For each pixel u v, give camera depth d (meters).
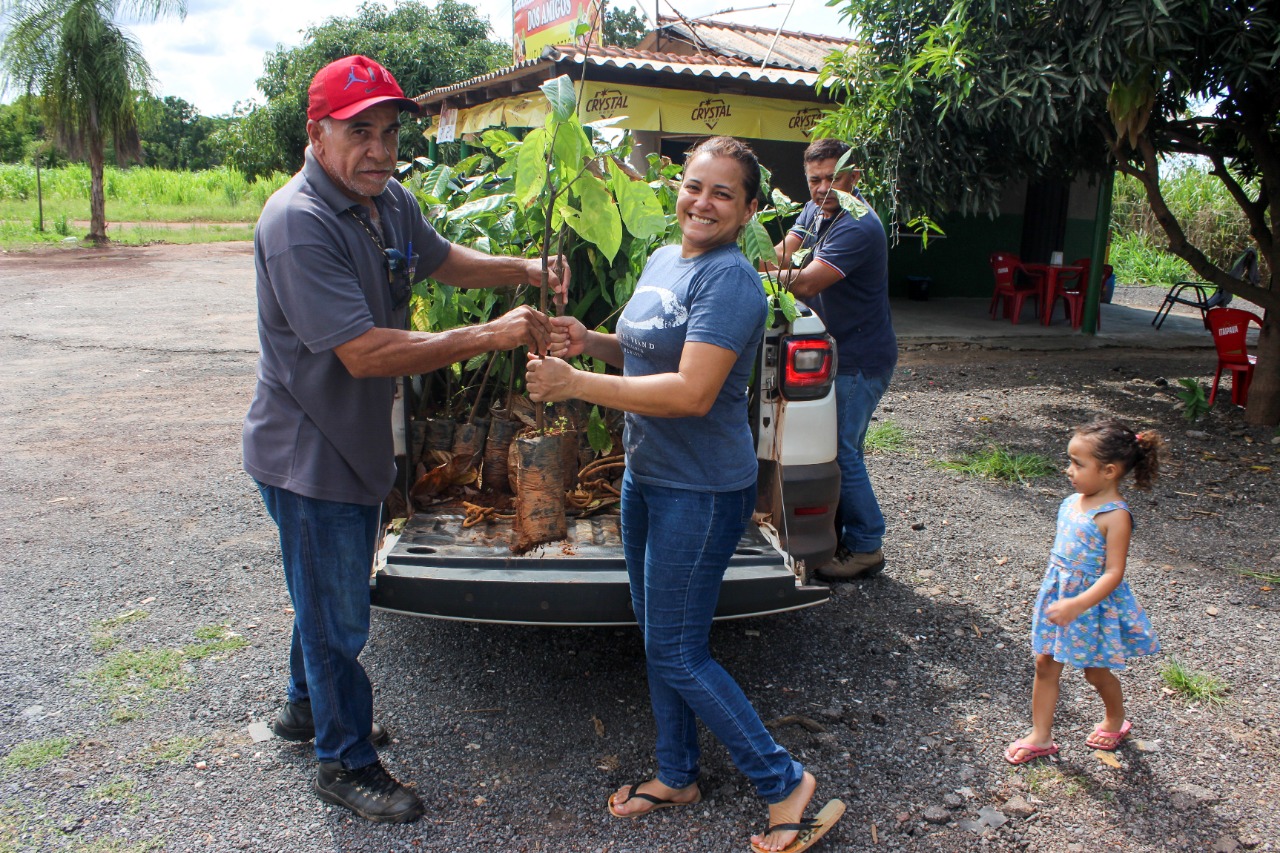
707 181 2.26
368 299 2.52
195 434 6.89
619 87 9.79
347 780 2.71
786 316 3.40
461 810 2.74
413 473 3.68
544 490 2.94
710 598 2.52
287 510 2.55
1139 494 5.92
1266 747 3.11
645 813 2.71
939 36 6.60
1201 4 5.68
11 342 10.43
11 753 2.97
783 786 2.54
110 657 3.61
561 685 3.46
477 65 24.00
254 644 3.73
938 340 11.27
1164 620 4.09
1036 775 2.94
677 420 2.40
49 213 31.00
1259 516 5.49
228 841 2.59
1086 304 11.99
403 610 2.99
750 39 15.01
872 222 3.87
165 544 4.77
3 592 4.17
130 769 2.91
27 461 6.16
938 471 6.33
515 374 3.74
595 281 3.83
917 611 4.11
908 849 2.60
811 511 3.48
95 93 22.62
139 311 12.88
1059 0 6.11
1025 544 4.95
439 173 4.01
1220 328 8.02
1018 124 6.61
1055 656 2.91
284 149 26.94
